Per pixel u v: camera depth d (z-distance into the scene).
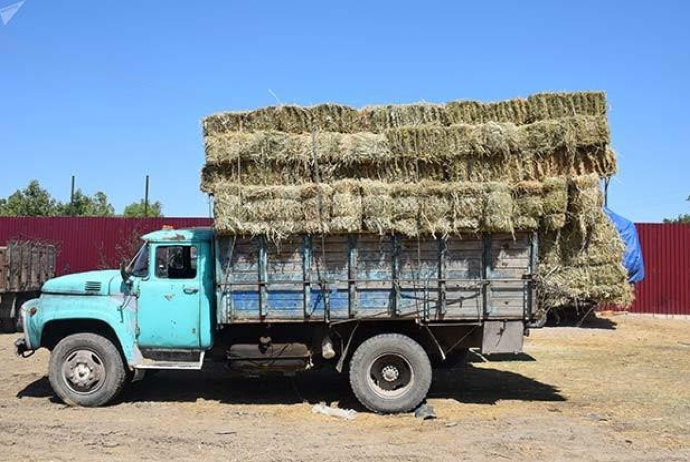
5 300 13.97
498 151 7.31
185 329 7.54
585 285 7.46
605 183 7.54
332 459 5.65
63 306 7.59
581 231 7.39
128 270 7.67
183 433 6.40
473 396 8.28
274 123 7.52
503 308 7.32
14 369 9.89
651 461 5.64
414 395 7.25
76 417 7.05
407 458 5.70
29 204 40.00
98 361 7.52
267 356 7.58
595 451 5.91
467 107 7.60
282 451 5.88
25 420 6.88
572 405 7.77
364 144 7.33
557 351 12.05
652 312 18.09
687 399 8.09
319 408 7.40
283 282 7.32
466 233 7.31
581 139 7.40
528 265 7.32
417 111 7.58
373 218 7.16
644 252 18.28
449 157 7.32
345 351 7.55
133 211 47.12
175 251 7.66
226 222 7.17
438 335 7.61
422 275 7.33
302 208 7.21
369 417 7.18
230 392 8.42
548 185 7.20
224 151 7.32
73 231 18.98
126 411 7.36
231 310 7.32
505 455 5.79
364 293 7.34
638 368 10.34
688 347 12.61
